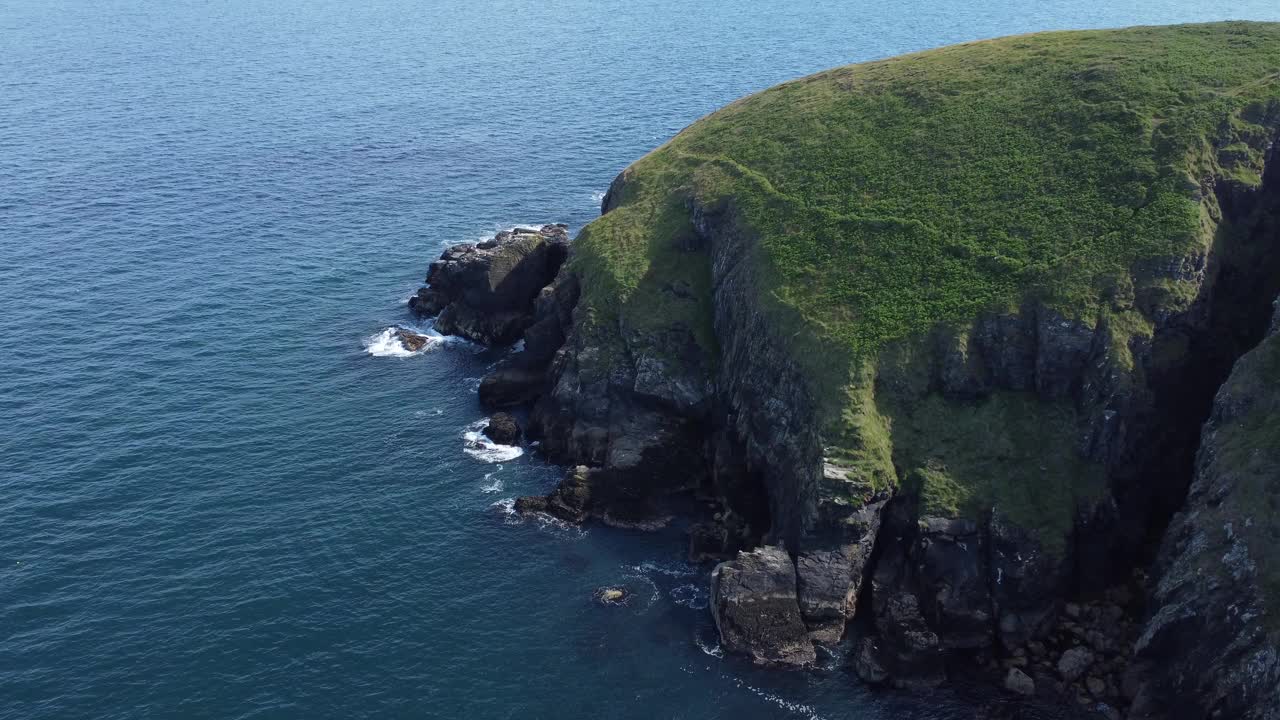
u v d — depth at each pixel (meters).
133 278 117.00
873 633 66.06
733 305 85.19
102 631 65.06
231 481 80.56
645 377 84.50
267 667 62.91
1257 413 63.69
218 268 120.50
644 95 197.50
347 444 86.25
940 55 110.69
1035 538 65.88
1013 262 77.19
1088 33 107.50
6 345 100.50
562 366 89.69
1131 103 88.19
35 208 137.75
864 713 60.41
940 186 87.44
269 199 143.25
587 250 97.62
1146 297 72.75
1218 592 56.88
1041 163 85.94
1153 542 69.62
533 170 154.88
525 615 68.00
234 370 97.69
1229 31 98.81
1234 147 81.19
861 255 82.88
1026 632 64.38
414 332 106.19
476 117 184.25
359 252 126.00
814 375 74.31
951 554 65.94
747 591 65.94
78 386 93.56
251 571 70.75
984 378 73.56
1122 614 65.12
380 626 66.50
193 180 150.62
